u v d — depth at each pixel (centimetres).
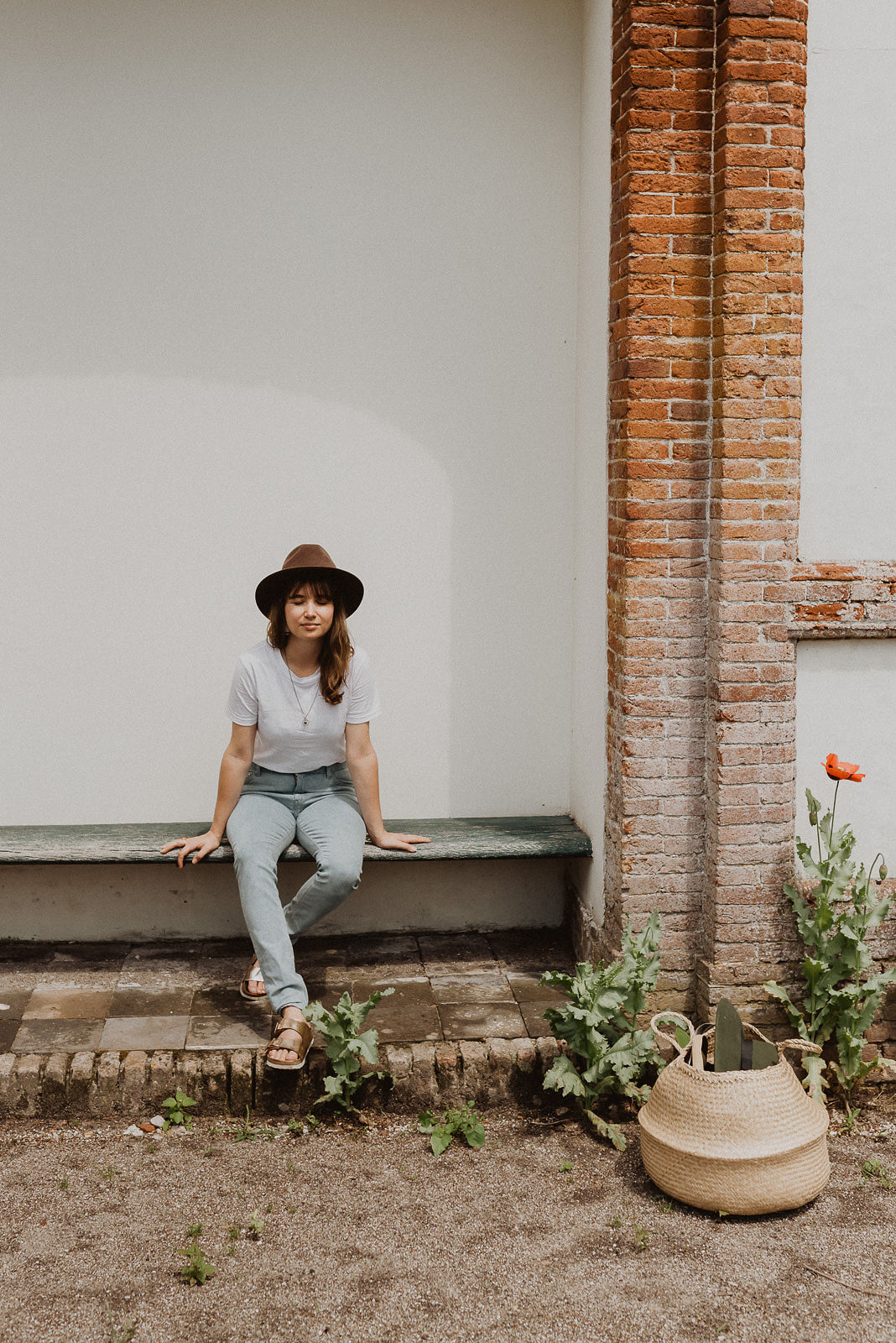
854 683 400
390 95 454
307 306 459
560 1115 382
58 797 473
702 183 386
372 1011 412
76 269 450
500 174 460
